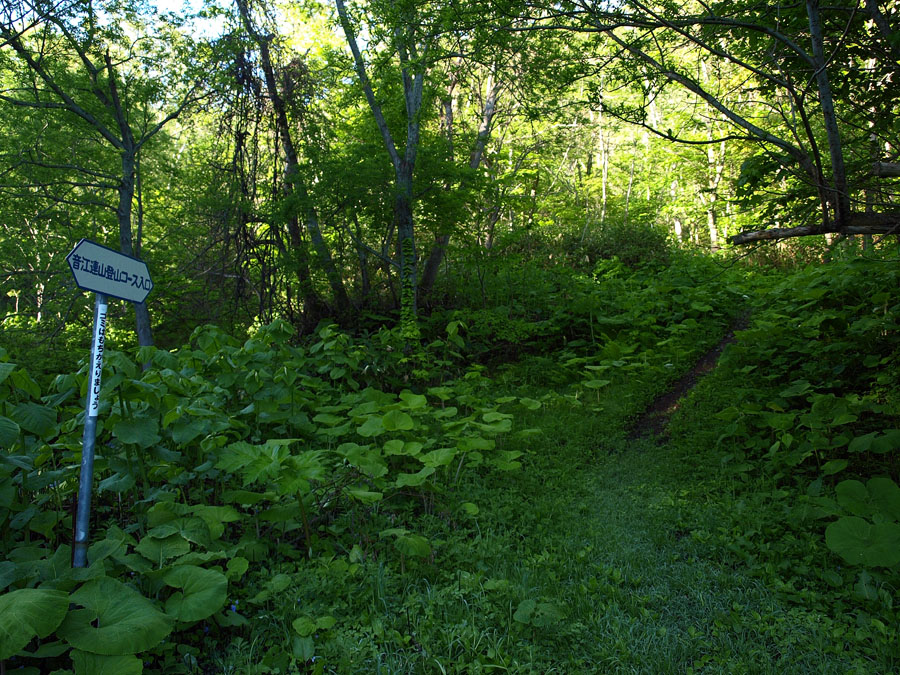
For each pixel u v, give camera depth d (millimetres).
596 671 3027
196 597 2988
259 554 3932
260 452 4078
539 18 5754
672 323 11227
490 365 10969
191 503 4730
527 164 16875
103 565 3121
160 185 16750
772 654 3186
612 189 25656
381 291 12891
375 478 4766
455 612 3461
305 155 11352
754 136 5324
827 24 5496
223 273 11336
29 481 3639
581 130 19078
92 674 2438
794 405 6730
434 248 12789
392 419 5480
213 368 6273
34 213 13828
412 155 10953
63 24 11719
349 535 4453
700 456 6051
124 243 13227
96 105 13195
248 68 11227
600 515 4992
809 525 4438
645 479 5812
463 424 6125
